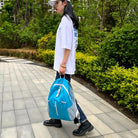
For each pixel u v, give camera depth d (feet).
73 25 5.78
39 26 42.29
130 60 11.39
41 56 30.35
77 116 5.76
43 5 41.39
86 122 6.28
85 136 6.51
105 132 6.86
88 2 25.73
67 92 5.55
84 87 14.19
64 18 5.51
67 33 5.41
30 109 9.29
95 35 19.01
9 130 6.98
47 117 8.25
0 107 9.56
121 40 11.08
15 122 7.71
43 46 30.81
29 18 64.64
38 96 11.64
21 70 22.30
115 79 9.82
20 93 12.32
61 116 5.66
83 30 20.21
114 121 7.91
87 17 24.99
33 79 17.11
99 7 24.82
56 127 7.16
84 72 15.53
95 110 9.25
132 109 9.18
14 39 49.26
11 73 20.04
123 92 8.87
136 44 10.86
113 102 10.62
